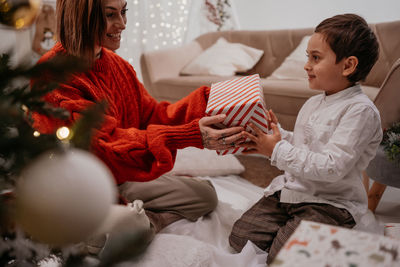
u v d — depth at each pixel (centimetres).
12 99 45
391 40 209
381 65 209
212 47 277
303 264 44
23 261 55
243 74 272
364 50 101
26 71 44
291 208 112
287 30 262
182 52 280
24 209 38
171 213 122
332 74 104
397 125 134
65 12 102
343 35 100
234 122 100
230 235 117
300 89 198
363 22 104
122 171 100
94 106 50
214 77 249
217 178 167
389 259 44
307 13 311
